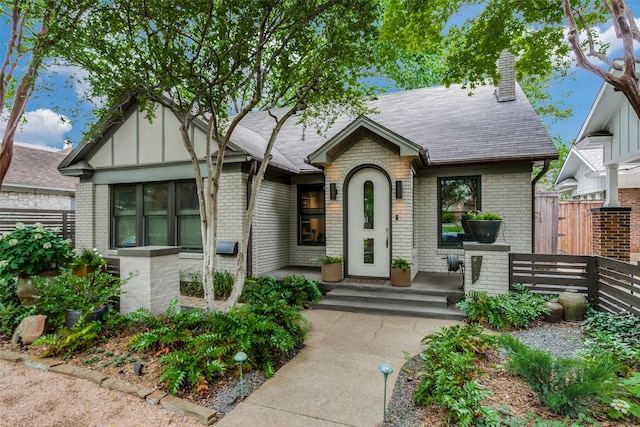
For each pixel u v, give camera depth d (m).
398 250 7.25
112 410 3.04
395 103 11.59
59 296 4.97
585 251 11.06
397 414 2.96
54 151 18.27
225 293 7.36
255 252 8.09
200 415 2.89
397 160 7.25
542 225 9.40
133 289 5.42
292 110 5.72
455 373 3.15
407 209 7.15
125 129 8.95
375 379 3.65
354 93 5.87
